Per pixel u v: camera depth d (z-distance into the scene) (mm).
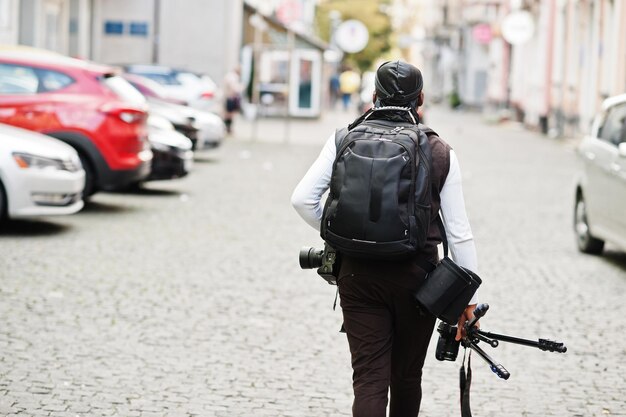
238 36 50344
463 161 31516
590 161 14805
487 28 68438
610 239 13961
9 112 16719
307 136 40531
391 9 88812
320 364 8812
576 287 12617
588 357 9352
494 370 5414
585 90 42938
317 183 5582
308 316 10562
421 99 5730
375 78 5691
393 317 5594
